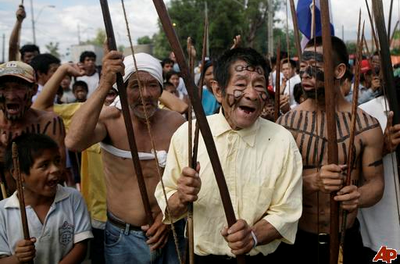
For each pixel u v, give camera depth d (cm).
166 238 221
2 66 242
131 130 188
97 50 1848
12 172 216
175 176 183
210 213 177
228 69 172
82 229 228
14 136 254
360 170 212
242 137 177
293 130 214
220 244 178
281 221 169
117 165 224
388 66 176
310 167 209
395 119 186
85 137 199
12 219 213
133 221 223
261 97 170
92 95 196
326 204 210
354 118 166
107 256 233
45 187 210
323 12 153
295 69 526
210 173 175
